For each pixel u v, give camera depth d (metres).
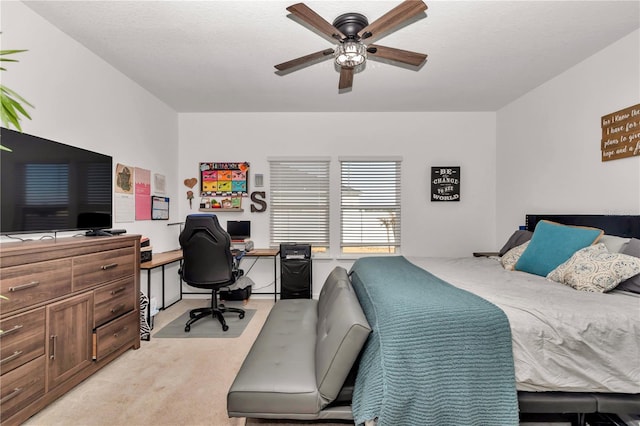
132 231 3.19
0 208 1.71
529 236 2.95
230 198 4.21
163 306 3.71
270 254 3.68
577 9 2.07
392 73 3.05
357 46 2.00
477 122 4.18
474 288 1.80
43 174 1.97
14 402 1.55
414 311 1.36
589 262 1.89
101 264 2.13
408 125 4.20
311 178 4.25
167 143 3.92
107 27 2.28
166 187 3.89
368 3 2.02
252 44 2.52
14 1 1.97
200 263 2.96
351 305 1.61
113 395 1.89
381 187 4.24
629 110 2.36
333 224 4.22
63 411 1.74
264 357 1.60
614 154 2.47
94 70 2.65
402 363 1.22
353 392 1.35
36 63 2.12
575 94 2.87
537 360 1.33
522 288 1.82
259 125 4.23
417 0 1.60
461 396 1.21
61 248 1.80
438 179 4.18
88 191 2.34
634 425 1.57
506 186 3.93
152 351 2.51
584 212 2.77
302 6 1.66
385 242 4.24
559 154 3.06
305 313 2.31
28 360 1.62
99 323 2.12
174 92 3.52
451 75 3.08
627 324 1.37
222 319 3.01
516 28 2.29
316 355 1.54
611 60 2.51
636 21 2.20
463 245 4.19
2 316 1.49
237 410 1.31
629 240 2.09
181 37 2.41
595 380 1.33
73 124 2.43
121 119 3.02
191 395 1.90
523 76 3.11
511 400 1.25
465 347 1.28
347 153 4.23
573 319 1.38
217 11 2.10
